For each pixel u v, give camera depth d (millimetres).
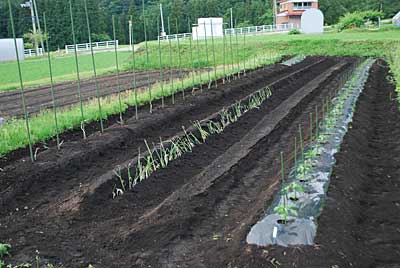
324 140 8031
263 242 4543
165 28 49750
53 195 6520
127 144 8844
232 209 6066
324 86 16234
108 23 50812
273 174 7336
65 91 18797
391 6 68812
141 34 50688
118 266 4652
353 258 4504
